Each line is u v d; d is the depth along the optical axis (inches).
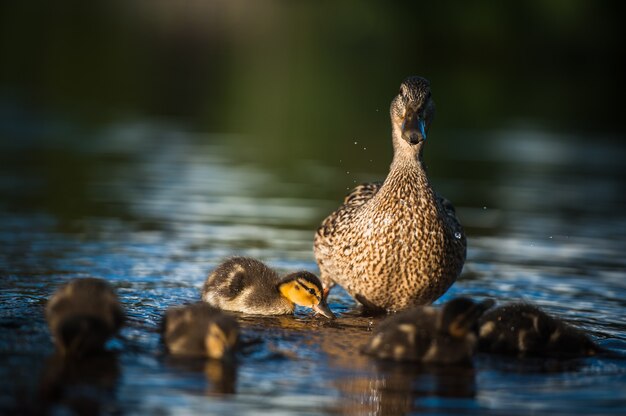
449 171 801.6
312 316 401.7
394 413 273.1
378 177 748.6
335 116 1088.2
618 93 1320.1
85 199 633.0
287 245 523.8
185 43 1578.5
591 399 288.8
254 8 1697.8
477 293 440.1
